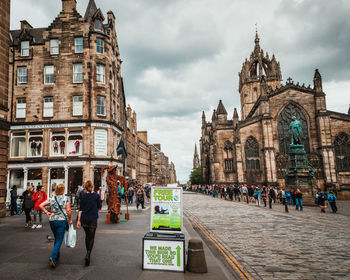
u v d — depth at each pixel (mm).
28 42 29672
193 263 6094
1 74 17188
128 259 7039
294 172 28453
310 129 47844
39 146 28156
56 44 29391
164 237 6383
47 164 27125
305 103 48656
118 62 35031
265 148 46750
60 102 28312
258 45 69625
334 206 19625
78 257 7207
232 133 50938
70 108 28141
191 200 35750
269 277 5980
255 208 23328
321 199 20156
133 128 55688
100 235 10297
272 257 7672
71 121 27641
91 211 6695
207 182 68188
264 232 11750
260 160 48125
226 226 13477
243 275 6086
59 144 27969
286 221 15203
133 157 54125
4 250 7965
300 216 17531
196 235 10648
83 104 28078
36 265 6500
